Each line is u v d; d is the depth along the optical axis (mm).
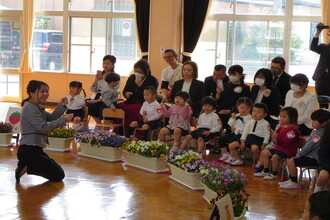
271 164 6195
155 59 11430
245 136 6383
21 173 5289
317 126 5375
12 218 4133
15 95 13703
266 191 5324
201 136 6789
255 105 6332
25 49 13219
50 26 13258
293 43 11422
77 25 13070
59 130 6996
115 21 12758
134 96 8242
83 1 12945
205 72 12062
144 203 4680
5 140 7137
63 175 5352
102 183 5355
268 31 11539
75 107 8188
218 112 7445
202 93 7723
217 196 4297
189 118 7219
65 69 13211
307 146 5395
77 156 6707
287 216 4449
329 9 10703
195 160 5355
